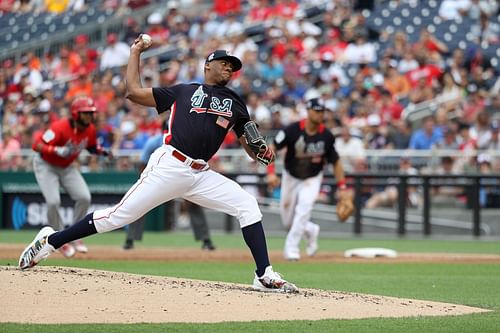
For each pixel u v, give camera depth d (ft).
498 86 255.70
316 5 305.73
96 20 317.42
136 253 154.10
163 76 255.29
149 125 233.35
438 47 270.46
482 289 104.42
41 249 88.48
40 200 229.04
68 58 284.82
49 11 321.52
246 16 305.73
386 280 114.32
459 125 230.68
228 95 85.35
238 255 153.07
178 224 230.48
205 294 79.66
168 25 303.89
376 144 226.58
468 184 211.00
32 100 267.80
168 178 84.12
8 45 316.19
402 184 212.43
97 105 254.47
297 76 268.62
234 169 221.25
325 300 81.00
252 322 68.49
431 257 155.02
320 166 144.25
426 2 304.91
